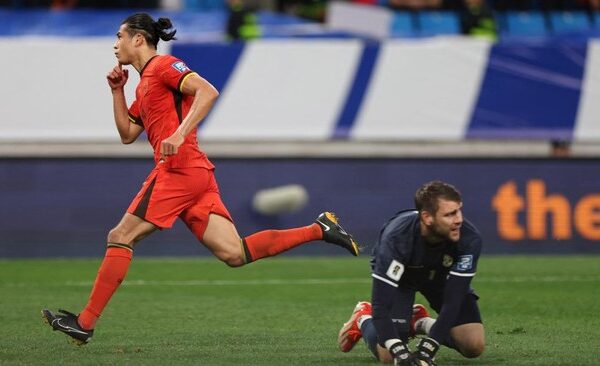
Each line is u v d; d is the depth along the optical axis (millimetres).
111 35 57250
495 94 47594
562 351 22125
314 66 47531
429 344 18641
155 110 21922
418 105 47469
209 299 32562
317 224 22562
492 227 46625
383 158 46562
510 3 63219
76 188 46250
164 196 21594
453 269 18797
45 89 47125
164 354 21688
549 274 39219
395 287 18797
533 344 23266
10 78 47062
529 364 20344
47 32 57062
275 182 46344
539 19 62906
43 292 34406
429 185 18391
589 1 63594
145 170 46312
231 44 47469
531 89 47562
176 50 47438
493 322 27281
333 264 43688
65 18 58031
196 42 47656
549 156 46750
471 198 46531
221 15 58469
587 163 46594
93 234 46312
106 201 46250
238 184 46281
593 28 60312
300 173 46500
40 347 22703
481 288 35094
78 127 47125
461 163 46594
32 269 41656
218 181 46250
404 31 61250
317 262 44531
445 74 47531
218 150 48531
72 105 47094
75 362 20344
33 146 48000
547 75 47594
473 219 46625
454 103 47531
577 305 30812
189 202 21859
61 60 47188
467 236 18734
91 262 44438
